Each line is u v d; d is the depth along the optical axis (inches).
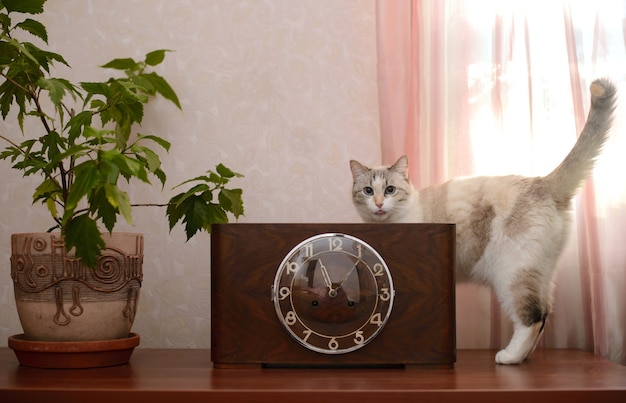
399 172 48.0
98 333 40.7
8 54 42.8
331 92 54.7
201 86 54.7
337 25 54.9
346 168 54.5
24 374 37.9
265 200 54.2
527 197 42.9
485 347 49.8
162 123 54.4
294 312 39.0
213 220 44.1
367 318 38.9
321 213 54.2
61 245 39.8
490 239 43.3
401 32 50.7
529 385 34.2
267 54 54.8
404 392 32.7
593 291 48.0
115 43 54.8
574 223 48.9
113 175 36.2
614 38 49.1
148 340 53.6
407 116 50.1
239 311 39.1
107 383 34.9
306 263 39.2
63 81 42.3
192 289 53.8
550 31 50.3
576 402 32.9
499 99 49.4
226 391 32.9
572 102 49.5
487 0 51.1
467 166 49.3
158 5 54.9
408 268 39.2
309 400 32.8
